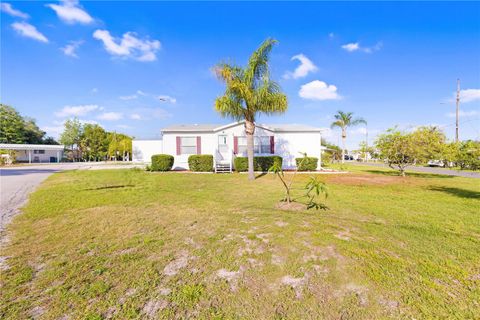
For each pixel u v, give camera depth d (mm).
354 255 3137
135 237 3855
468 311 2143
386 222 4781
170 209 5688
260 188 9125
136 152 29781
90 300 2287
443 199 7184
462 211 5703
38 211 5387
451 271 2791
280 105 11781
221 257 3152
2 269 2830
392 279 2609
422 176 14977
